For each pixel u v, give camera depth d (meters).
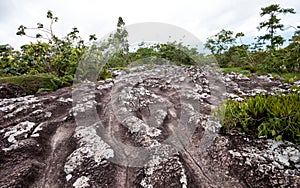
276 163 2.53
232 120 3.36
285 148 2.77
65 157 2.83
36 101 4.73
